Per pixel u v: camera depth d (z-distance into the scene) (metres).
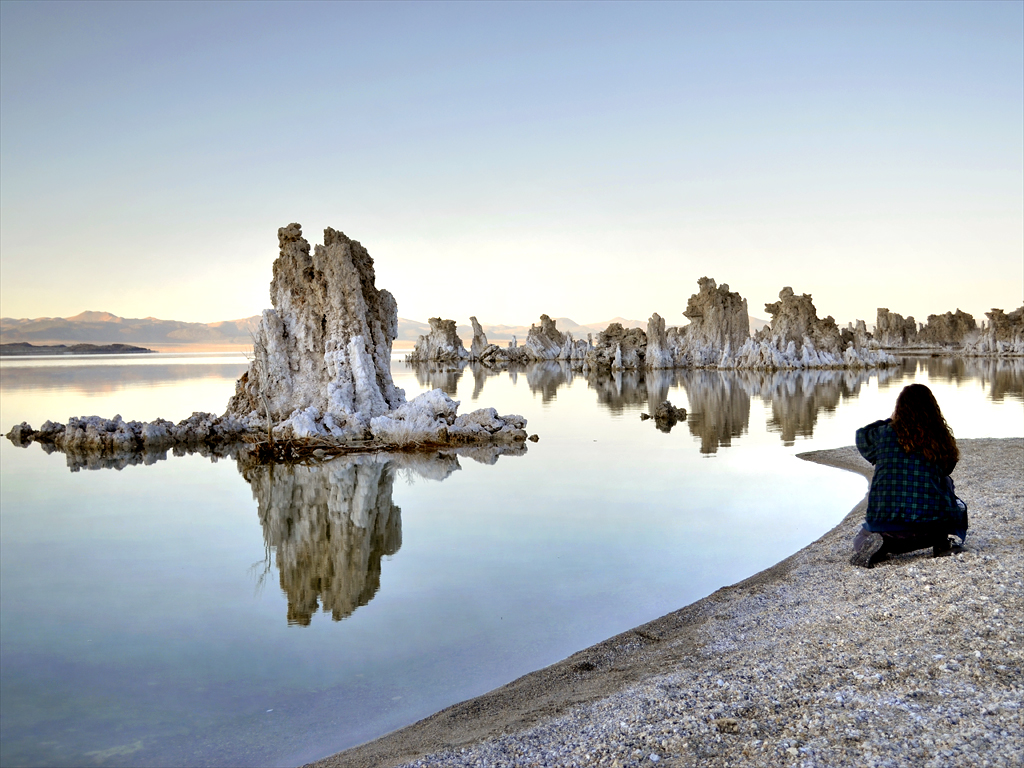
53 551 13.68
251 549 13.63
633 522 14.67
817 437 26.42
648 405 40.44
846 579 9.18
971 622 6.65
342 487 19.50
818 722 5.00
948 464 8.80
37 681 8.16
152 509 17.19
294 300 30.25
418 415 27.34
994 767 4.18
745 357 81.00
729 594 9.82
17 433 29.48
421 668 8.16
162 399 45.91
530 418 34.81
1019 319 108.38
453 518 15.48
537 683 7.39
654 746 4.96
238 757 6.45
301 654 8.70
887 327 138.75
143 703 7.58
